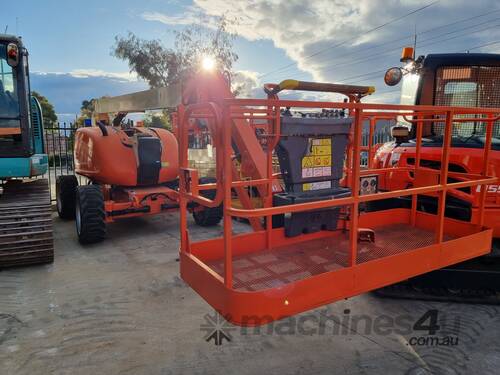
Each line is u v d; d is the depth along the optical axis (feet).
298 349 10.02
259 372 9.11
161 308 12.30
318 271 9.33
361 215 12.59
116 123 22.67
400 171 13.80
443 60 14.34
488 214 11.46
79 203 18.84
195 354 9.84
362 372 9.05
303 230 10.36
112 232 21.45
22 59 16.12
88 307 12.38
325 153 9.64
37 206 16.46
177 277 14.78
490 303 12.07
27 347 10.16
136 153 20.47
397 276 8.91
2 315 11.87
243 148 11.35
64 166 46.68
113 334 10.78
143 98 18.16
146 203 20.03
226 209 7.11
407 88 16.05
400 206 14.08
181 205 9.18
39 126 22.43
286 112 9.36
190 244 9.43
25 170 16.74
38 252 15.88
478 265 12.06
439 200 9.61
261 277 9.01
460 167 12.32
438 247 9.61
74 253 17.81
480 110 9.70
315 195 9.53
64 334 10.80
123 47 74.02
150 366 9.37
